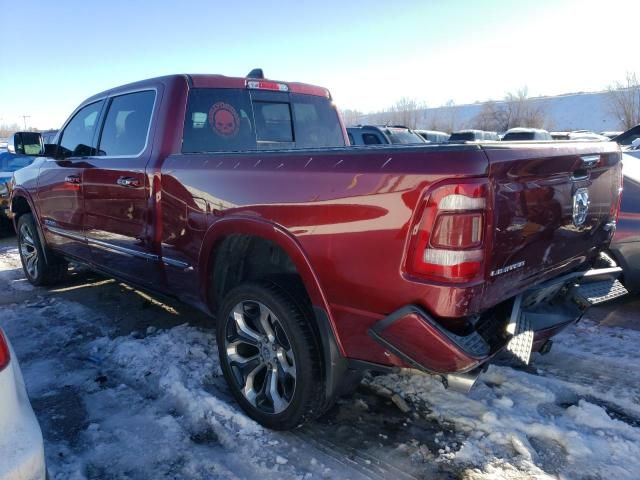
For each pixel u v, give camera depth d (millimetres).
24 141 4996
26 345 4246
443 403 3213
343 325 2555
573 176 2771
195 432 3014
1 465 1651
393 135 12305
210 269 3328
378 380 3537
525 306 2723
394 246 2260
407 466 2674
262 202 2812
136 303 5234
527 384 3363
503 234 2256
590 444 2764
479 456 2719
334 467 2670
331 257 2502
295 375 2783
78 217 4648
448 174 2109
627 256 4664
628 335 4219
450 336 2184
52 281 5879
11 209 6125
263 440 2896
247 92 4070
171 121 3676
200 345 4062
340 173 2463
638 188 4660
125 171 3889
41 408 3260
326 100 4723
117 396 3402
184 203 3363
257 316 3031
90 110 4762
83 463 2709
